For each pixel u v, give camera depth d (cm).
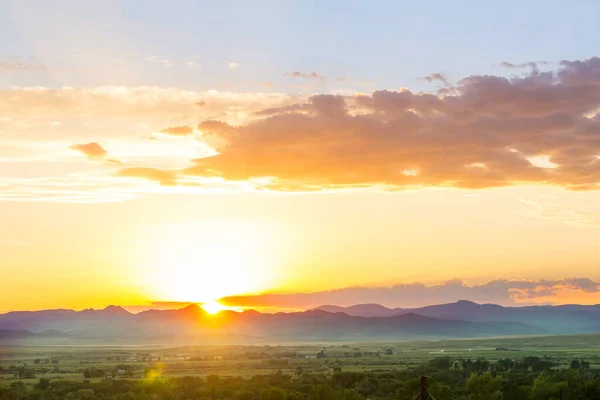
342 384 19525
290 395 14788
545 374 18212
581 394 13650
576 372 17625
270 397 14762
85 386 19838
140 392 18100
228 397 16838
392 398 16200
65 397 18050
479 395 14550
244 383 19738
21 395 18412
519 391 14238
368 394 17750
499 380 15212
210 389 17600
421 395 6125
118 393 18450
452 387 17750
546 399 13700
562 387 13775
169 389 18775
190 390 18488
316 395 14162
